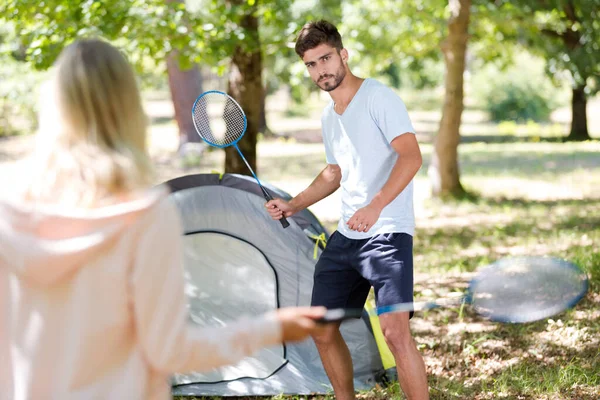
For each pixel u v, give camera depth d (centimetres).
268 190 467
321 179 396
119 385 163
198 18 759
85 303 160
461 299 303
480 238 884
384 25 1220
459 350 494
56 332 162
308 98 3894
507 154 1845
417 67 2611
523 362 463
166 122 3039
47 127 172
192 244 477
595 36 1562
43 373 162
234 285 476
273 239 470
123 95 174
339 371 380
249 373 459
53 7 733
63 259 156
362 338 452
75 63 171
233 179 471
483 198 1188
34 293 164
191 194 476
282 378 455
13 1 729
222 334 170
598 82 1888
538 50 1488
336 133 372
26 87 2128
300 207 401
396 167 341
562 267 315
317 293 378
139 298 160
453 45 1155
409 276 352
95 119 171
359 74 1210
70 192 165
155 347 162
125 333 164
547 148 1964
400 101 354
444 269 726
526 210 1067
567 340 492
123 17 715
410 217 362
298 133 2645
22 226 160
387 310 347
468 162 1706
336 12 1228
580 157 1720
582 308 549
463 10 1129
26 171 171
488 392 421
